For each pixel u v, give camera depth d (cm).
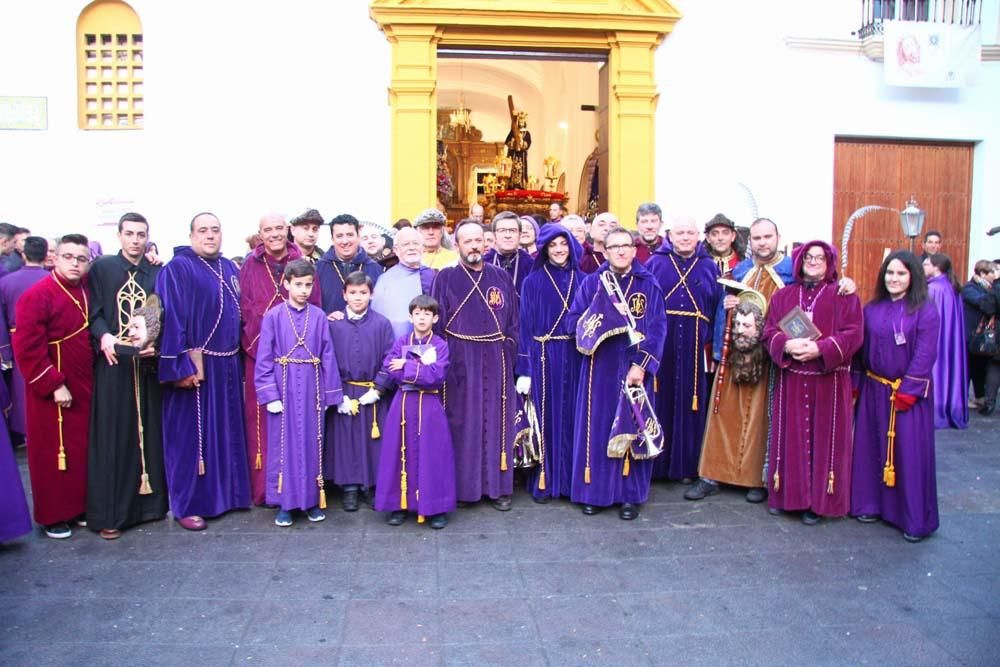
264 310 537
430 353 501
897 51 970
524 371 548
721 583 431
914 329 495
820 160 988
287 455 504
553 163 1445
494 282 538
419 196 918
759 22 964
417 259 570
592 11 920
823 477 512
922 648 365
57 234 902
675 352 590
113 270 503
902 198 1033
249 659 351
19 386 696
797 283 529
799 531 507
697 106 962
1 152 894
